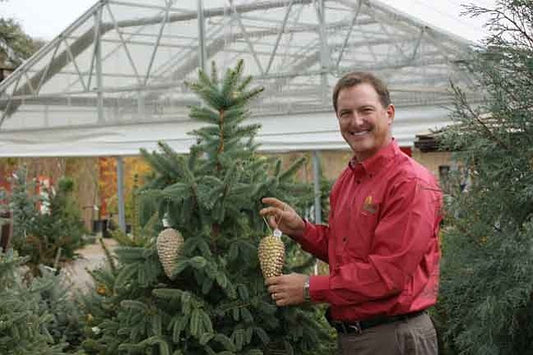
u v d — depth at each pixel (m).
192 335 3.96
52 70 14.13
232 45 12.24
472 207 3.71
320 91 11.32
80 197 22.91
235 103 4.04
